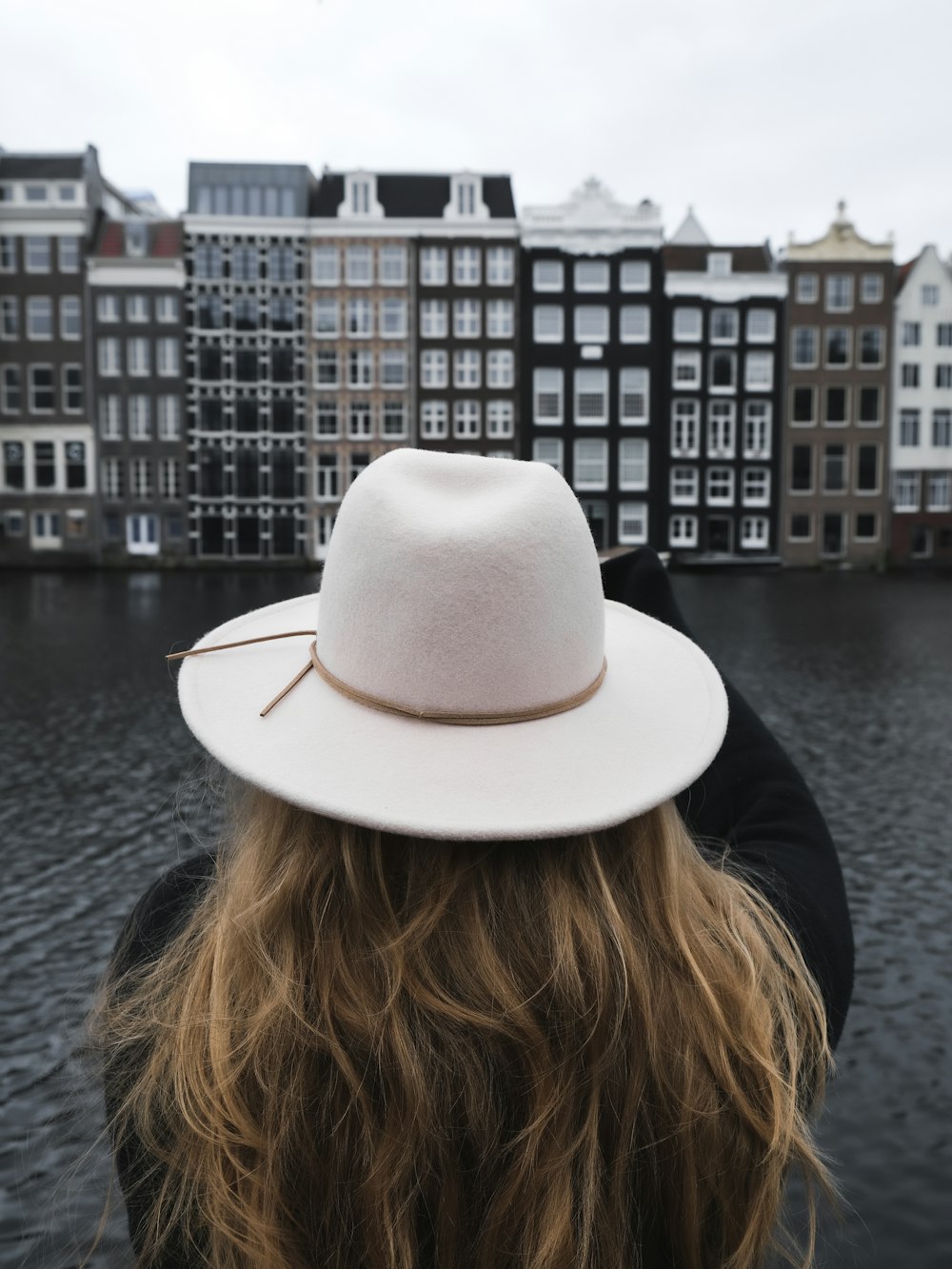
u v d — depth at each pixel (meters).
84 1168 2.44
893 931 6.73
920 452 47.09
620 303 44.59
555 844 0.90
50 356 45.34
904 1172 4.36
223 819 1.09
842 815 9.32
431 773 0.91
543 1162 0.81
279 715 0.97
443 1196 0.82
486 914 0.86
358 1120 0.83
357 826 0.90
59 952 6.38
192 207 44.81
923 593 36.22
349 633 0.96
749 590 37.19
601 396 44.94
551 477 0.99
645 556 1.51
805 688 16.25
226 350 45.00
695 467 45.47
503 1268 0.82
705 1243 0.89
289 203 45.09
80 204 44.97
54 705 14.65
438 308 44.75
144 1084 0.89
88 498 45.72
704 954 0.90
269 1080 0.84
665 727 0.99
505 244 44.47
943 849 8.34
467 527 0.92
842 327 45.78
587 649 0.98
